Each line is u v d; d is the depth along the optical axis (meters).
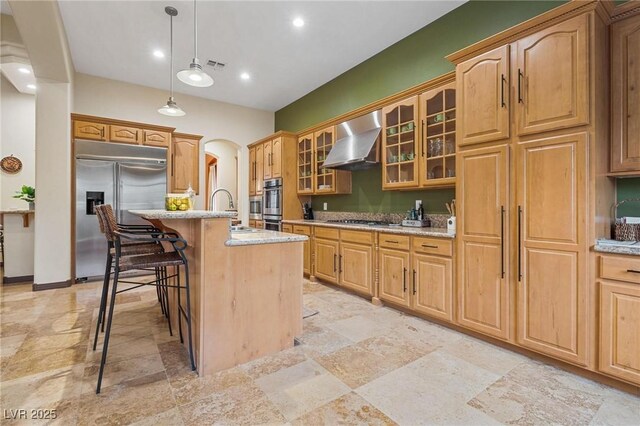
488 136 2.37
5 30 3.89
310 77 4.94
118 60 4.34
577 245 1.95
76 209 4.26
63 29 3.49
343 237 3.82
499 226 2.31
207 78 2.76
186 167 5.38
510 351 2.32
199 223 1.99
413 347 2.38
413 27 3.58
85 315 3.03
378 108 3.80
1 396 1.76
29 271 4.42
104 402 1.71
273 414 1.62
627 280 1.77
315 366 2.10
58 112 3.99
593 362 1.89
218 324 2.03
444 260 2.69
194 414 1.61
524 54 2.18
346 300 3.57
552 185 2.05
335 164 4.02
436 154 3.24
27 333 2.60
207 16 3.36
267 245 2.24
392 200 4.02
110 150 4.49
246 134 6.34
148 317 3.00
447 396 1.78
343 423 1.55
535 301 2.13
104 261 4.46
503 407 1.68
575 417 1.60
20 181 5.44
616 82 2.03
